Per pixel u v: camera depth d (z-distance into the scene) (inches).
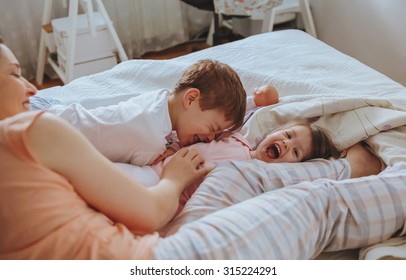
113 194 32.7
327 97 52.9
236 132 50.5
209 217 34.9
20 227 29.8
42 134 30.0
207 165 45.3
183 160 42.6
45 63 108.6
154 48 121.0
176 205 38.4
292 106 53.0
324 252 39.9
